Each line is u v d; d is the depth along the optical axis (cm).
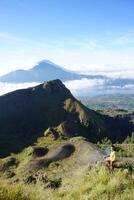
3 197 1012
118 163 2012
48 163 12356
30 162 12825
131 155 9525
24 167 12519
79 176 2028
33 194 1111
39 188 1288
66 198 1395
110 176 1591
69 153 12975
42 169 11525
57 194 1528
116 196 1251
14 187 1086
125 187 1368
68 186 1695
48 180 2369
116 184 1381
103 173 1650
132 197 1226
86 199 1318
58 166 11631
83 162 11025
